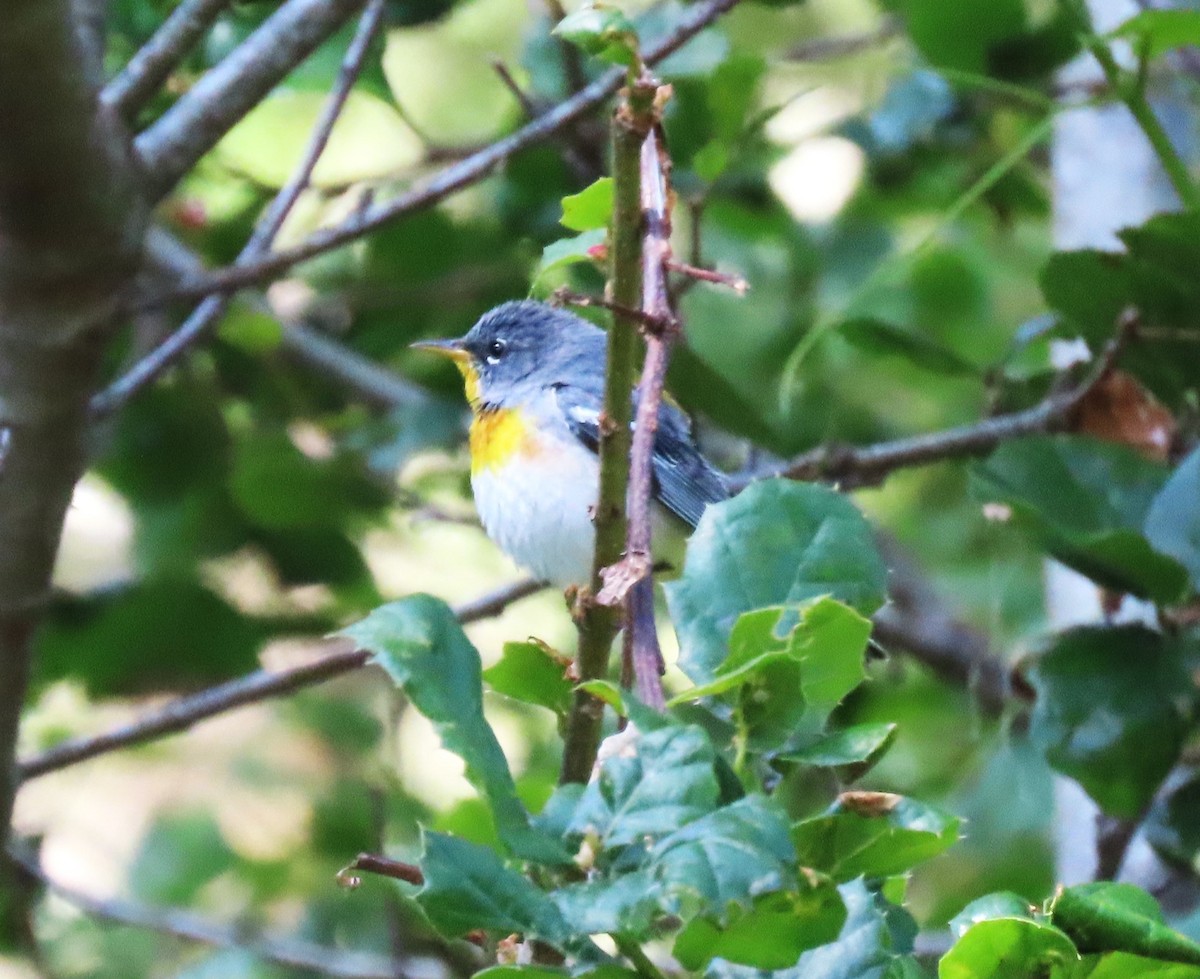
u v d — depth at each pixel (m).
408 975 9.58
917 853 4.02
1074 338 9.30
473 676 4.04
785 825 3.60
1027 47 11.12
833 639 4.17
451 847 3.69
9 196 6.80
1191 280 8.23
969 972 3.97
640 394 4.36
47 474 7.68
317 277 13.00
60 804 14.03
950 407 13.90
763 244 13.46
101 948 12.61
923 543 14.29
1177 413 8.54
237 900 13.23
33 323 7.26
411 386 13.12
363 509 12.27
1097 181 10.14
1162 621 7.09
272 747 14.07
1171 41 7.78
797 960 3.89
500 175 12.05
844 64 13.60
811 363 12.86
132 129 7.45
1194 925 5.29
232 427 13.26
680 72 10.49
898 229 13.90
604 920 3.52
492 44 13.83
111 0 9.94
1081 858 8.90
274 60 7.83
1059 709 6.96
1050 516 7.25
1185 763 7.70
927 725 12.84
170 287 8.99
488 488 10.63
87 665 11.78
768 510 4.66
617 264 4.28
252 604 12.66
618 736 3.90
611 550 4.61
